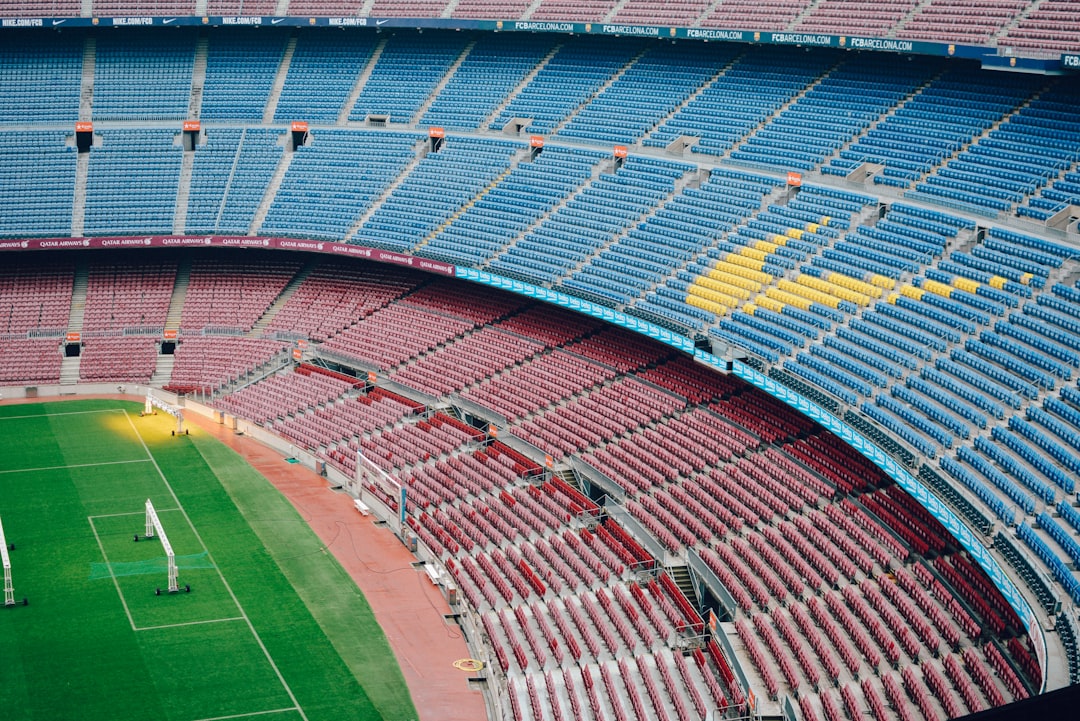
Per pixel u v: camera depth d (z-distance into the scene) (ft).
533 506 203.82
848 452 184.34
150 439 255.50
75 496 220.84
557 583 178.09
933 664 134.72
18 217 297.53
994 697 124.36
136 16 314.14
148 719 146.82
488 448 229.66
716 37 261.24
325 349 282.56
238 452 250.37
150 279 309.42
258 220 301.22
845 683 136.46
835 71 260.83
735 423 205.87
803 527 170.91
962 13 232.12
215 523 211.00
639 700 145.38
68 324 295.48
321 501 224.12
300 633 171.22
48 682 154.61
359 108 319.88
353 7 318.86
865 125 242.58
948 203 212.23
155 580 186.80
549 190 277.85
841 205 228.84
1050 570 132.16
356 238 289.33
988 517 141.18
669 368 230.27
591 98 293.64
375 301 294.46
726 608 157.99
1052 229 192.44
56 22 311.47
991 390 167.12
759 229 235.81
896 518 164.86
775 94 265.13
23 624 170.30
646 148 273.95
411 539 202.08
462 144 302.66
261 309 302.04
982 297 187.73
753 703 133.80
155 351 293.43
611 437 215.92
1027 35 219.41
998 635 135.95
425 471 225.97
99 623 171.63
